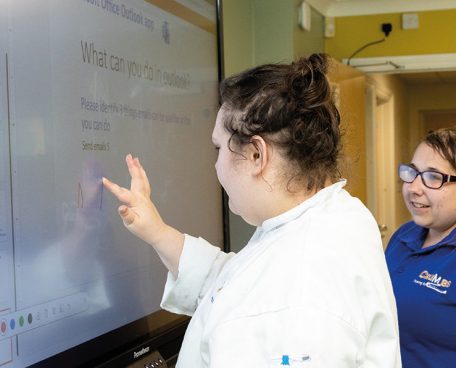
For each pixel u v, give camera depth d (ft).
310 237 2.55
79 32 3.74
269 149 2.66
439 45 12.01
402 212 19.58
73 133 3.67
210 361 2.38
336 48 12.41
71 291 3.64
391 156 18.11
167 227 3.75
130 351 4.17
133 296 4.34
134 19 4.39
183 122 5.15
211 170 5.70
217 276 3.41
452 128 5.39
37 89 3.36
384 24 12.10
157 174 4.71
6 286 3.12
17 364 3.20
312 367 2.14
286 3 8.56
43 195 3.40
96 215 3.90
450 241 5.16
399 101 20.48
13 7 3.18
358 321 2.32
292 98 2.64
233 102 2.78
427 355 5.05
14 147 3.18
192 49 5.32
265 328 2.30
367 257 2.57
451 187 5.17
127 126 4.28
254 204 2.80
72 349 3.65
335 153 2.85
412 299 5.12
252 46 8.69
